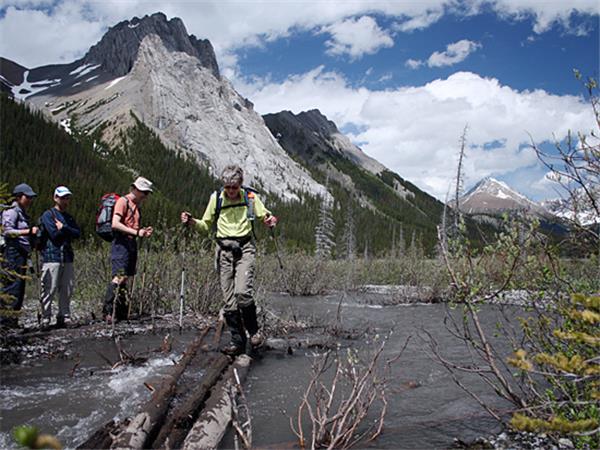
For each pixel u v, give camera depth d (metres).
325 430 3.35
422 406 3.93
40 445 0.58
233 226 5.66
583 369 2.15
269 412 3.75
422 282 14.38
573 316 2.07
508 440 3.16
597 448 2.75
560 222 3.46
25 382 4.27
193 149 152.25
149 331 6.72
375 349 6.15
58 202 6.79
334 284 17.69
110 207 7.27
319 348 6.18
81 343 5.84
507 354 5.68
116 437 2.87
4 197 6.02
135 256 7.34
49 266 6.59
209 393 4.01
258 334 6.18
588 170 3.28
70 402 3.75
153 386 4.12
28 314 7.70
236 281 5.52
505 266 3.43
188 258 8.59
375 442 3.19
